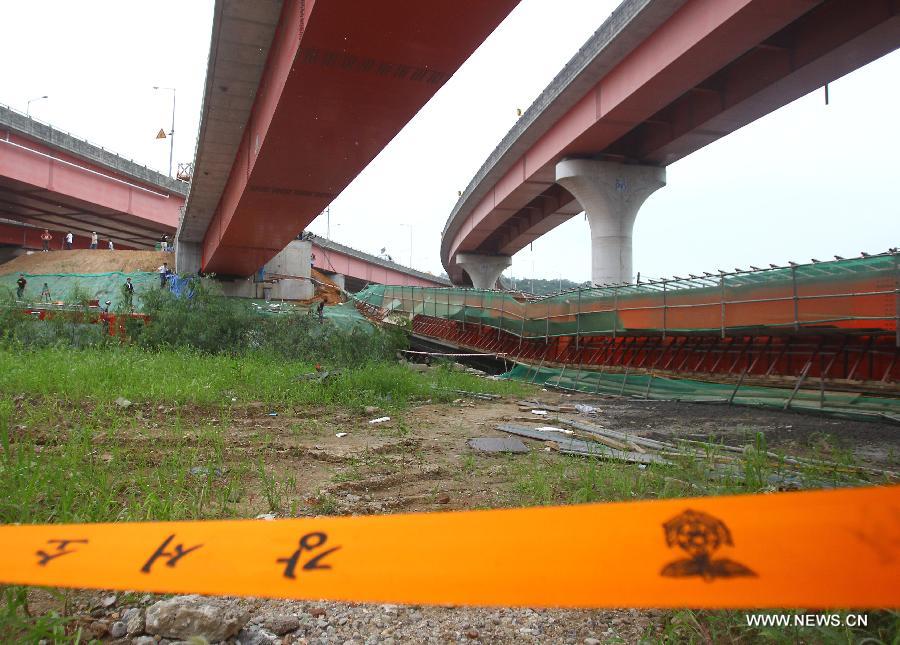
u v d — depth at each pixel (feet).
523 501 17.02
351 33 36.65
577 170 109.09
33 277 135.54
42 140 125.39
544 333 77.71
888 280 37.60
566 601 2.73
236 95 58.39
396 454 24.23
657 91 82.48
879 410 35.65
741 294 47.78
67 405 28.60
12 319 56.80
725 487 15.90
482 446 26.32
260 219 86.79
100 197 145.48
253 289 148.77
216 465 19.40
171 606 9.21
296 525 4.52
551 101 102.01
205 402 32.37
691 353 56.95
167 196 165.89
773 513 3.05
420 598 3.00
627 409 43.96
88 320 62.03
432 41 37.52
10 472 14.70
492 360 96.22
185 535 4.65
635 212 112.47
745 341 52.11
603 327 64.95
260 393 36.83
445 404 43.60
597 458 23.80
